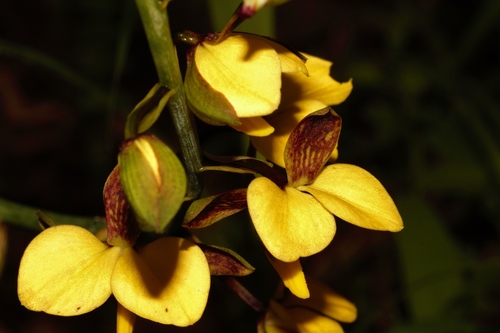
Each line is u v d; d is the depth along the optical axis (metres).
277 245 0.24
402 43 0.61
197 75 0.24
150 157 0.23
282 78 0.27
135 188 0.23
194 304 0.25
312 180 0.26
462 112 0.49
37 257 0.25
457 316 0.38
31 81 0.74
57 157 0.69
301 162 0.25
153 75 0.72
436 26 0.66
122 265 0.25
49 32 0.76
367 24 0.77
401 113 0.58
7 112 0.72
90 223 0.29
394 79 0.60
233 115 0.24
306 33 0.79
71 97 0.73
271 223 0.24
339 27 0.78
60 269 0.25
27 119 0.71
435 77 0.59
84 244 0.25
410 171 0.56
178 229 0.26
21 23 0.76
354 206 0.25
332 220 0.25
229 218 0.50
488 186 0.53
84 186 0.68
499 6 0.57
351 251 0.60
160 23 0.24
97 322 0.59
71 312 0.25
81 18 0.72
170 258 0.25
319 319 0.28
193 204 0.25
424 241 0.39
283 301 0.28
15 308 0.61
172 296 0.25
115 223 0.25
